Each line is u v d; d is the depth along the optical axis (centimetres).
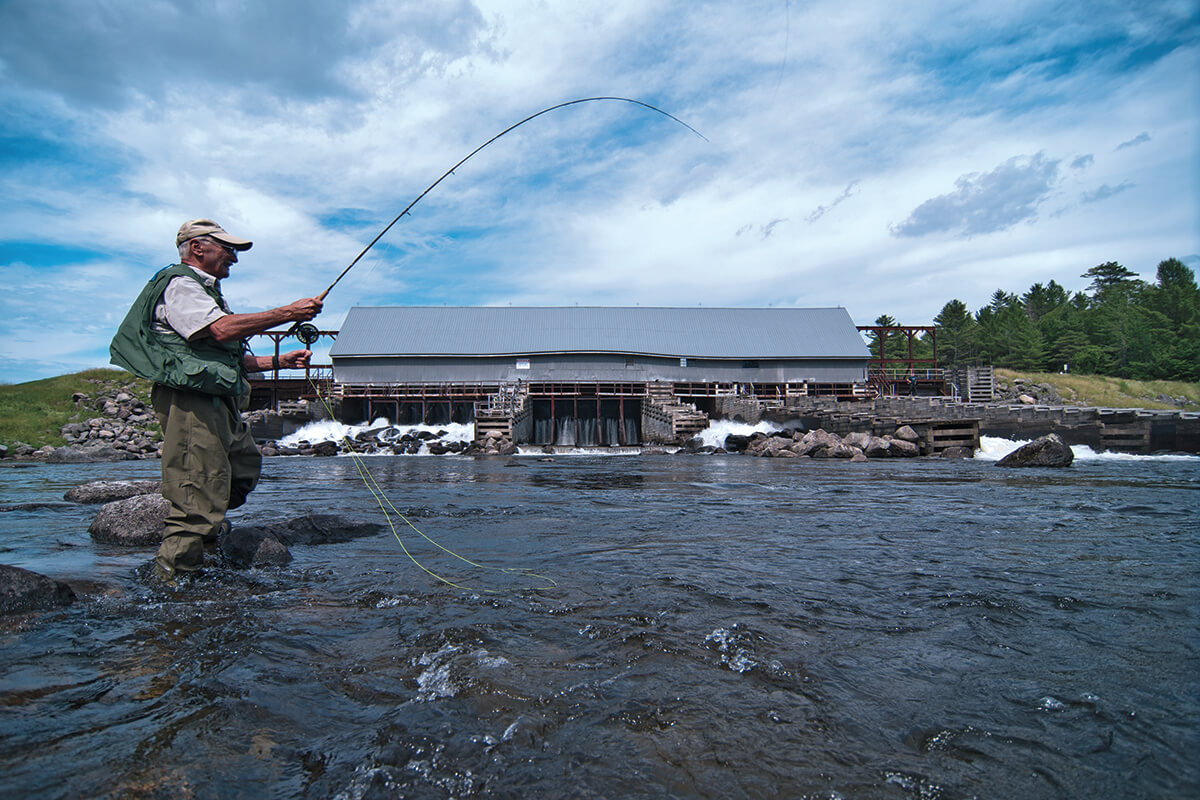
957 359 9700
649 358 4622
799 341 4850
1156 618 379
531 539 644
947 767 213
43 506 845
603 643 326
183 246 448
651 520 795
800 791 198
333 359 4544
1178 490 1222
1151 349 8000
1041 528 736
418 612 376
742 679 283
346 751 216
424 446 3397
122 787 188
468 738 225
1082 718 249
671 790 197
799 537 667
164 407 430
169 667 283
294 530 618
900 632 351
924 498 1082
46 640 314
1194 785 203
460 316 4934
